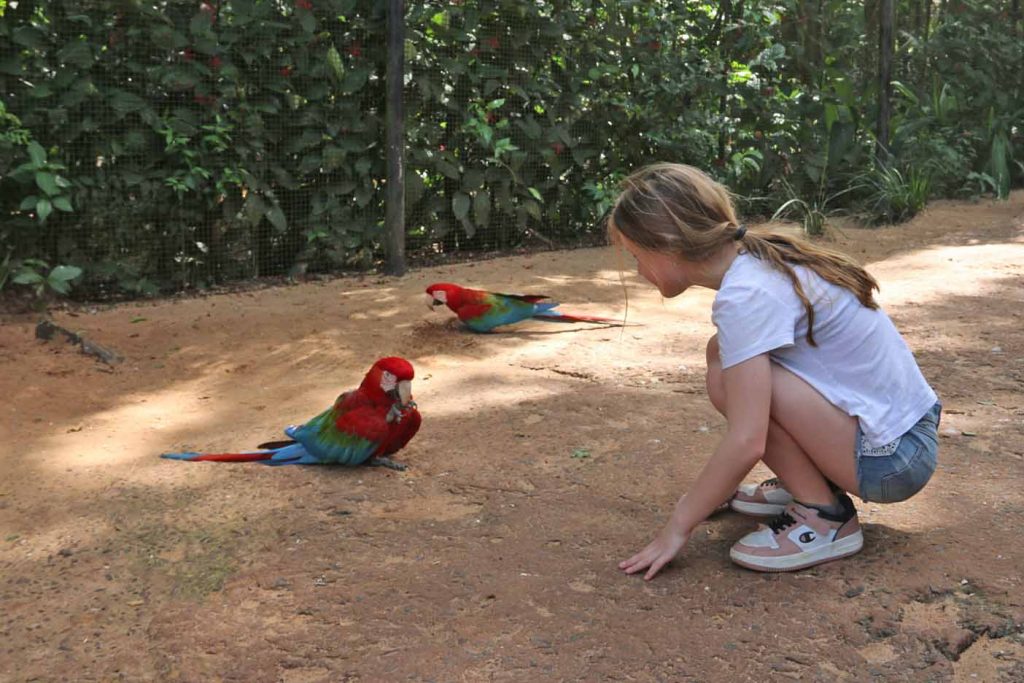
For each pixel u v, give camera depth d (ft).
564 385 15.30
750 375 8.39
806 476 9.05
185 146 21.58
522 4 25.63
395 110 23.70
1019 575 8.80
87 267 21.25
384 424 11.60
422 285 23.12
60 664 7.92
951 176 36.78
